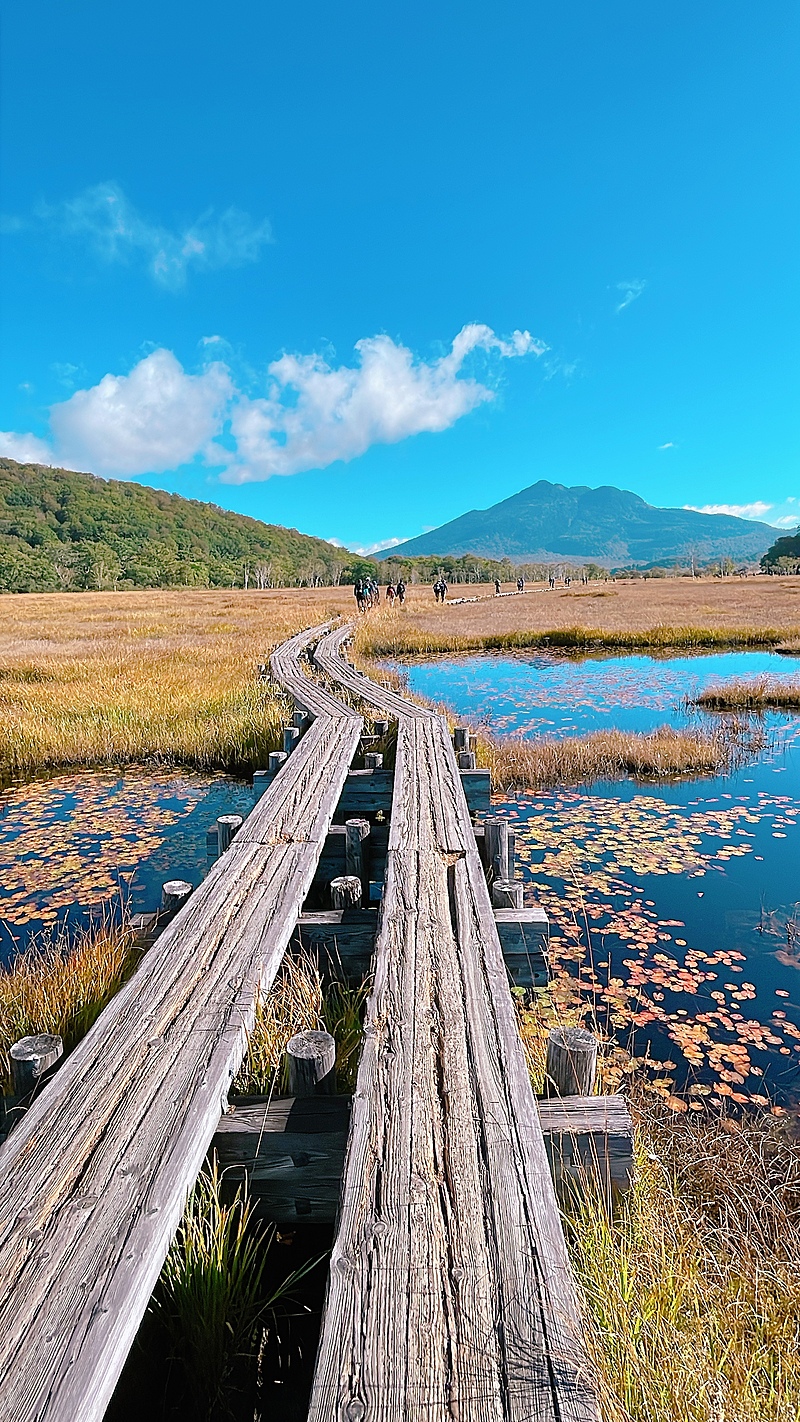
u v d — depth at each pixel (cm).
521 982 364
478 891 342
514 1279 152
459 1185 176
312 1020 316
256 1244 209
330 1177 220
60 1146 193
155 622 2830
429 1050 228
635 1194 220
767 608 2836
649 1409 152
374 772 646
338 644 1808
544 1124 217
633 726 1039
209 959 290
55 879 564
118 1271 156
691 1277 196
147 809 729
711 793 743
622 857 573
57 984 364
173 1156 189
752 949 434
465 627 2388
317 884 531
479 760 799
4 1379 135
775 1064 333
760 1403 164
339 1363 137
